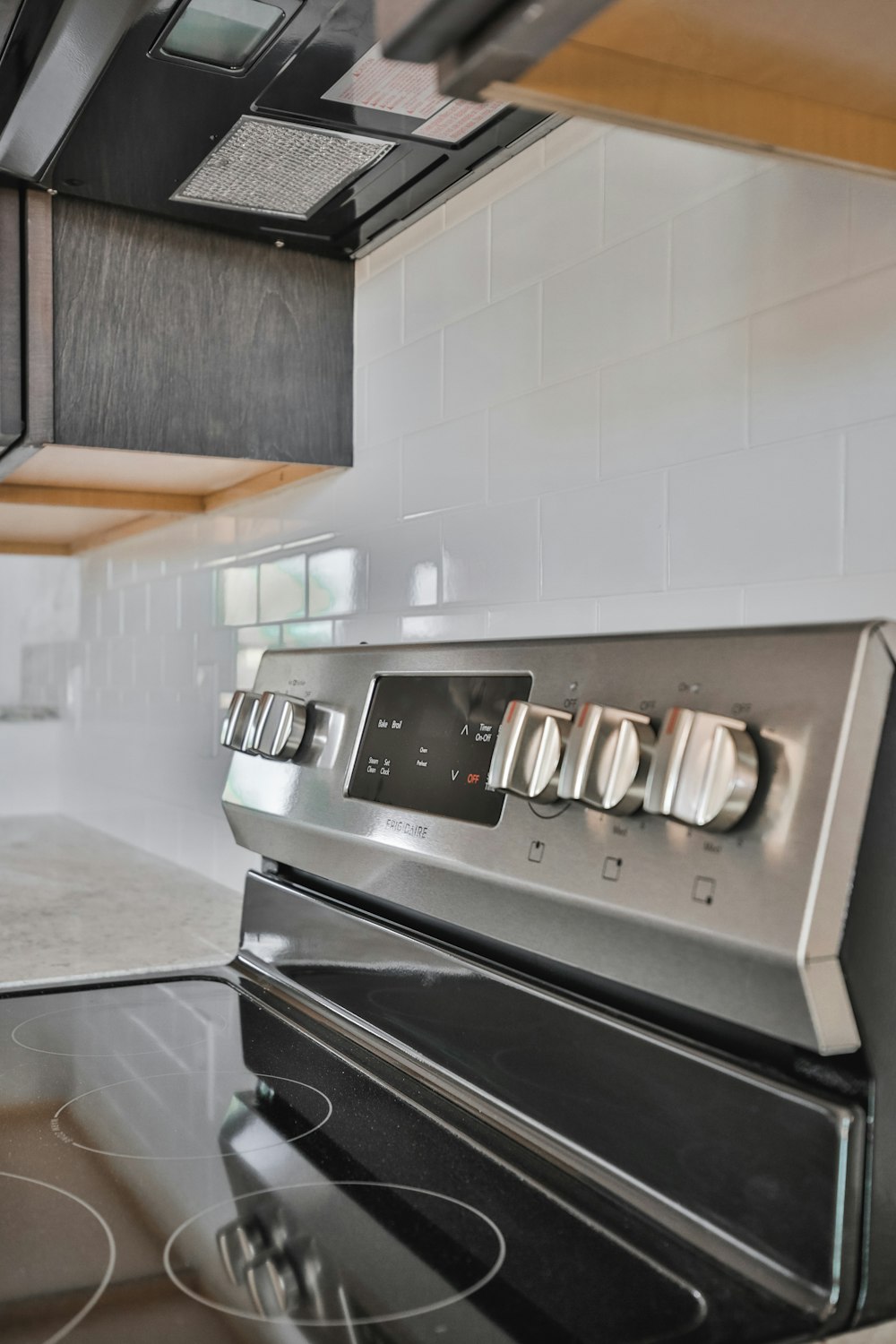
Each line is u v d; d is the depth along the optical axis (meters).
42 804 2.94
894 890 0.60
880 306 0.83
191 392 1.45
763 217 0.93
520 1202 0.67
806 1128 0.58
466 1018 0.84
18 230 1.35
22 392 1.35
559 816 0.76
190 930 1.46
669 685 0.70
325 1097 0.84
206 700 2.03
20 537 2.65
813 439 0.88
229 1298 0.55
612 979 0.73
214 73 0.96
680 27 0.48
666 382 1.03
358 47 0.90
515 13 0.41
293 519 1.73
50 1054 0.94
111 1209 0.65
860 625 0.61
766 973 0.60
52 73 0.96
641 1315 0.55
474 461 1.30
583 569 1.13
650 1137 0.67
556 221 1.17
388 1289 0.57
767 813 0.62
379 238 1.47
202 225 1.44
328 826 1.01
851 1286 0.56
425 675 0.96
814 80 0.54
